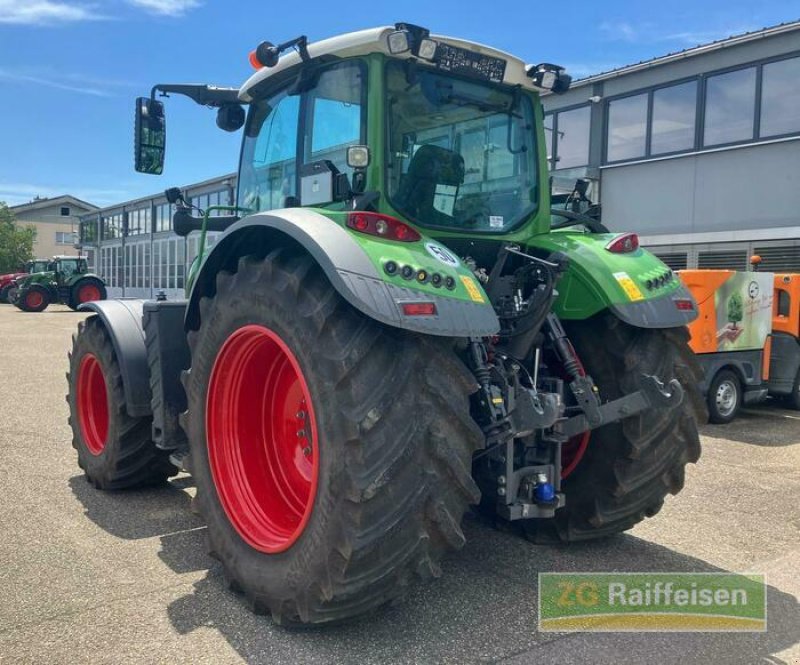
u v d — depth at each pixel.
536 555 3.81
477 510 4.44
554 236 3.88
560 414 3.11
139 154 4.27
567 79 3.83
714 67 13.30
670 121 14.11
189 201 4.58
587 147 15.59
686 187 13.91
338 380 2.65
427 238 2.96
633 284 3.51
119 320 4.52
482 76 3.54
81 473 5.25
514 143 3.83
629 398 3.27
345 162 3.44
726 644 2.92
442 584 3.43
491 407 3.04
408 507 2.61
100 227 38.91
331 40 3.37
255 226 3.10
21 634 2.87
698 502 4.80
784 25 12.19
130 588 3.32
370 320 2.75
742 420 8.04
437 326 2.61
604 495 3.64
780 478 5.43
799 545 4.04
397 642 2.87
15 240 56.78
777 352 8.51
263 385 3.50
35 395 8.48
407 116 3.39
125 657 2.71
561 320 3.72
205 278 3.51
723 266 13.44
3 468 5.33
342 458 2.62
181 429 4.05
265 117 4.18
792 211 12.42
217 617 3.05
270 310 2.95
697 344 7.49
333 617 2.77
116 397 4.53
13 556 3.68
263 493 3.34
